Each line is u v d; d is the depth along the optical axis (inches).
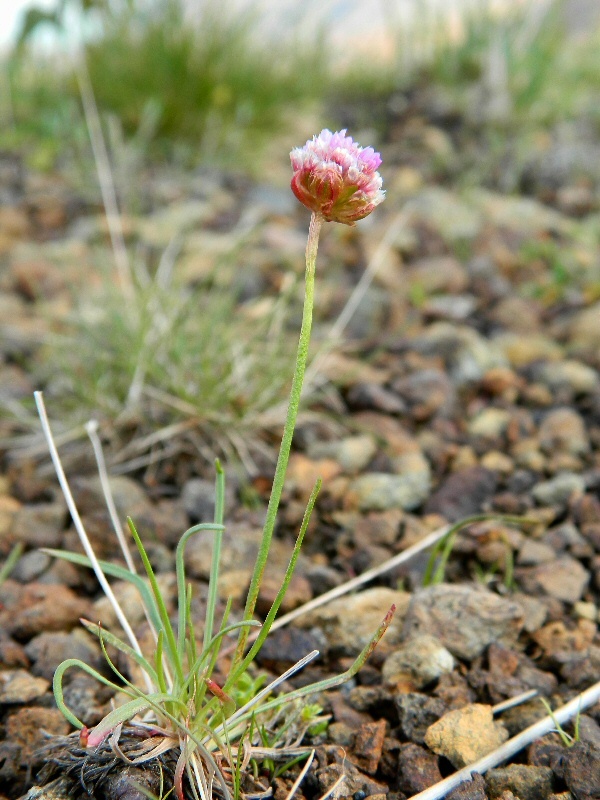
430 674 10.7
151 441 15.4
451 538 12.7
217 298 18.6
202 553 12.9
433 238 24.1
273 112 31.7
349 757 9.9
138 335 16.1
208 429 15.8
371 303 20.3
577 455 15.7
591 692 10.4
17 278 21.1
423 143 30.9
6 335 18.9
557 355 18.7
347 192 8.3
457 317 20.1
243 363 16.5
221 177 28.3
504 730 10.0
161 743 9.0
